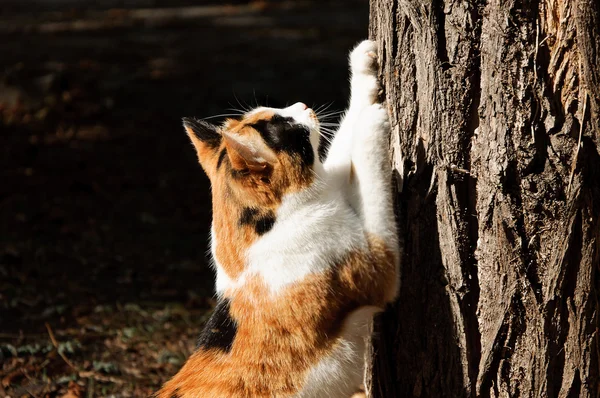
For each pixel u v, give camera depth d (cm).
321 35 1830
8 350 579
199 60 1603
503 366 346
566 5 309
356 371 370
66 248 789
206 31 1939
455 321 353
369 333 378
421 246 361
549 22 313
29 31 1941
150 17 2172
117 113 1262
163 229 852
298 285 354
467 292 349
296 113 377
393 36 363
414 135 360
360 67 387
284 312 354
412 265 366
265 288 358
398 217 370
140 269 749
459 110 336
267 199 361
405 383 379
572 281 332
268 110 384
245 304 363
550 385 341
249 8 2323
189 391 364
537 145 323
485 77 327
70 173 1007
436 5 335
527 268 334
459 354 355
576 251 328
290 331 354
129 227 855
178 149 1116
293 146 364
